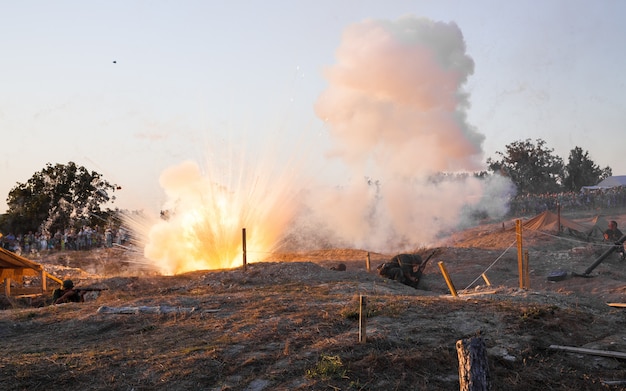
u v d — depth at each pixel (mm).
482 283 22953
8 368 9039
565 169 72062
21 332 12234
